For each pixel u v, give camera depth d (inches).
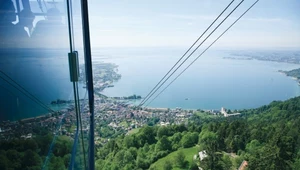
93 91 224.4
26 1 40.4
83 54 188.4
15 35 32.6
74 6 127.9
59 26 75.4
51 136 54.1
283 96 357.4
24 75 35.9
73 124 93.7
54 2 68.0
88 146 154.3
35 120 40.6
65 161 69.7
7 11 29.8
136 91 449.1
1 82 25.9
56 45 68.0
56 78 65.3
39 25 49.6
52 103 57.5
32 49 42.1
